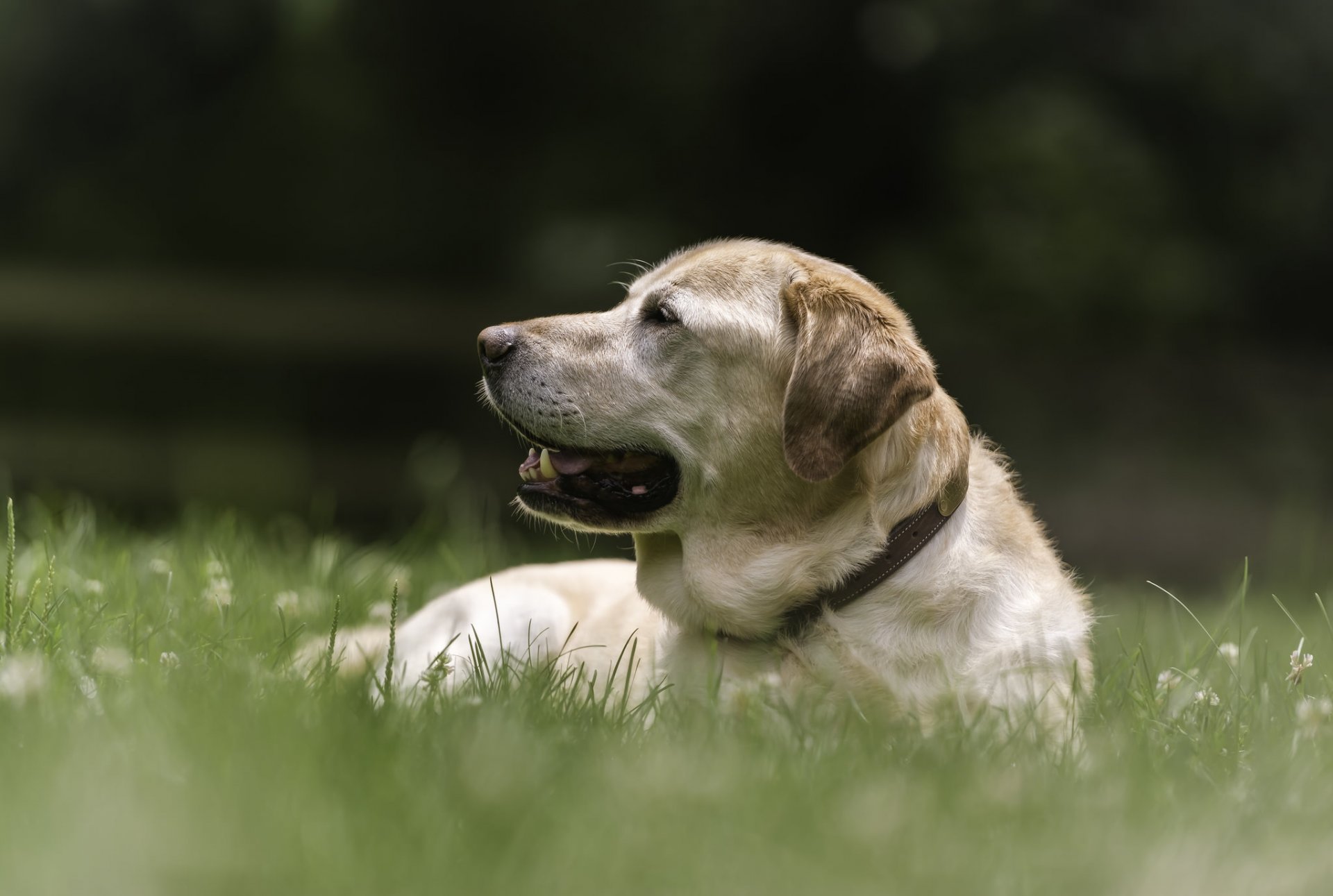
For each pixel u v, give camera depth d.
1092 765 3.94
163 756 3.38
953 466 4.87
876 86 34.06
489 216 42.09
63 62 44.38
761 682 4.45
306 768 3.29
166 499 15.59
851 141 35.00
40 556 6.14
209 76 45.16
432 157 43.16
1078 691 4.66
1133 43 31.09
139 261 46.06
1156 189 30.00
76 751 3.36
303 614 6.14
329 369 30.67
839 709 4.37
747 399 4.92
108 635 4.89
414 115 43.09
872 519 4.78
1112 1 31.22
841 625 4.75
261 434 21.73
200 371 30.03
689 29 36.06
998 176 29.33
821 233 35.44
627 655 5.41
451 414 24.45
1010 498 5.17
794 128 35.84
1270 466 20.16
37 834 2.92
